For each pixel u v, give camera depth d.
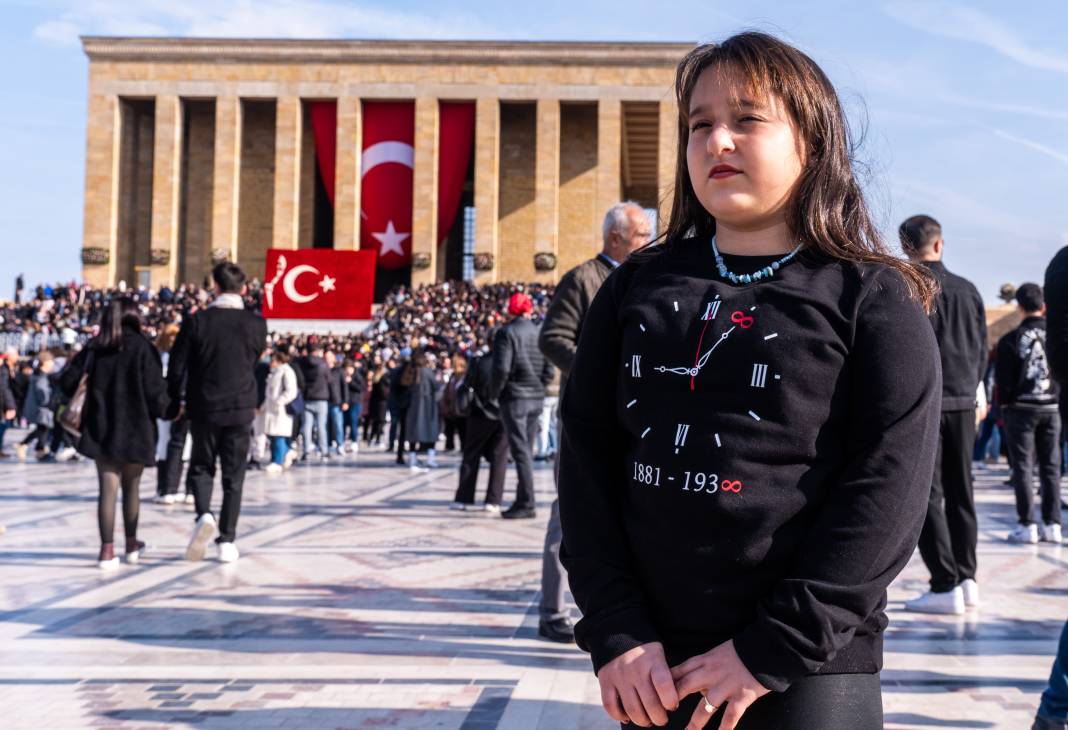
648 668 1.95
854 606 1.88
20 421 36.31
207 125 61.97
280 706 4.91
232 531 9.21
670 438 2.04
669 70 57.56
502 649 6.01
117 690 5.17
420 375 20.00
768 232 2.21
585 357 2.32
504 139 61.91
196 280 61.47
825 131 2.19
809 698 1.95
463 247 65.25
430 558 9.35
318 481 17.31
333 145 59.34
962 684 5.27
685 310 2.12
